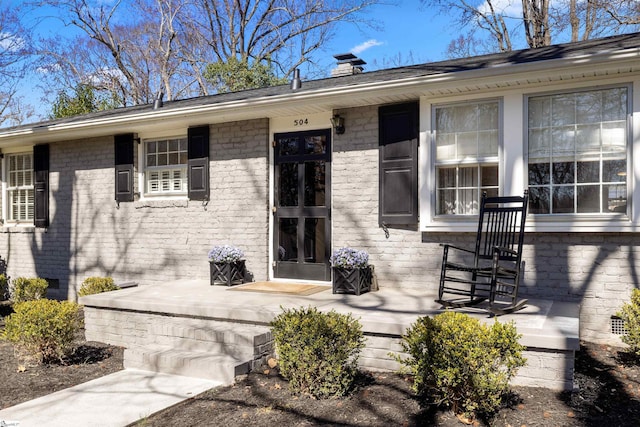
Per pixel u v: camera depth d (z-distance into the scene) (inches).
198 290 265.9
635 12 526.3
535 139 225.5
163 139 338.0
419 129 249.6
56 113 714.8
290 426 137.5
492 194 235.8
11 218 403.2
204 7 844.0
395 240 258.7
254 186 299.6
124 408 152.7
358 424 137.3
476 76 216.2
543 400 148.9
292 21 815.1
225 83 706.2
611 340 212.5
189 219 319.6
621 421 134.8
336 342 158.1
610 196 212.8
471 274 240.4
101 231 352.2
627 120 208.2
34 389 176.2
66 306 211.3
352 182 269.9
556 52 230.4
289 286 271.7
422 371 142.0
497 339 137.9
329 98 253.6
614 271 213.2
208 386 172.2
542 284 225.3
